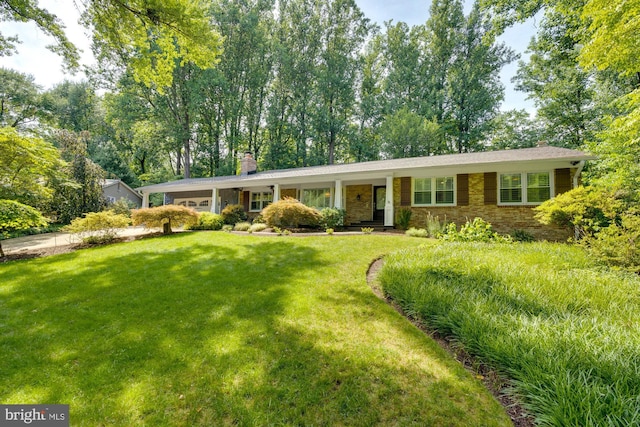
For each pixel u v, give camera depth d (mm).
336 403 2086
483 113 24906
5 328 3330
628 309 3275
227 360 2619
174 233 10711
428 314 3357
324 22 27703
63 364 2605
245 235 9828
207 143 27656
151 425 1905
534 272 4539
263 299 4078
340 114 28688
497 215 10484
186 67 23156
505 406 2115
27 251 8398
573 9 9156
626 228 5371
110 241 9508
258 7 26016
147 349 2830
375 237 8734
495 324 2809
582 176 10352
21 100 25266
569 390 1914
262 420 1938
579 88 17344
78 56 9156
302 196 15438
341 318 3492
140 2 7570
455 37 26109
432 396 2158
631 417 1698
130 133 29547
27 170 8359
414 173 11625
